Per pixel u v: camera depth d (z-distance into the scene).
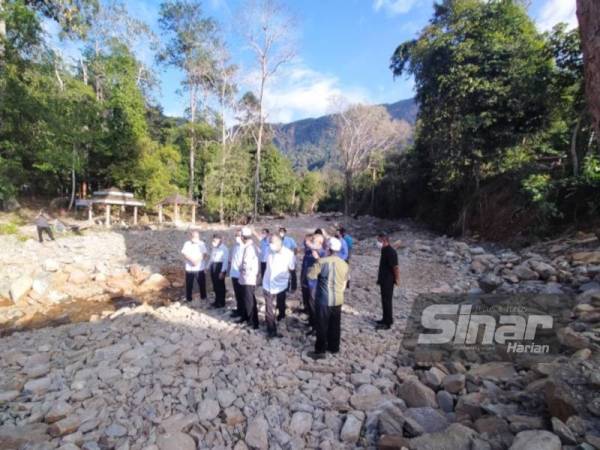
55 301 8.65
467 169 16.77
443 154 16.52
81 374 3.98
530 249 10.77
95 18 24.97
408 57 19.72
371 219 31.97
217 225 27.16
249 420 3.18
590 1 2.21
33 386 3.77
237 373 4.02
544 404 2.82
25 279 8.88
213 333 5.34
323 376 4.07
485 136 14.52
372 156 35.31
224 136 33.50
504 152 14.73
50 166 18.31
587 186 10.84
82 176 26.02
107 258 12.64
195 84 34.50
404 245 14.41
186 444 2.82
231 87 33.66
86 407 3.35
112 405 3.39
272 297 5.21
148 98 34.84
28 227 16.84
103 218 23.28
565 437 2.21
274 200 37.88
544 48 12.45
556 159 14.02
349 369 4.25
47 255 12.02
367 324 5.97
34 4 14.86
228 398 3.48
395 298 7.48
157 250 14.62
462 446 2.36
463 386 3.53
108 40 26.66
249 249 5.70
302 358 4.52
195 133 34.47
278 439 2.94
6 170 15.60
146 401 3.44
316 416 3.28
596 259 7.80
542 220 11.78
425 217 23.81
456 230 16.50
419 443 2.44
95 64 26.62
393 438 2.63
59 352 4.85
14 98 14.65
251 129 34.88
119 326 5.79
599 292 5.44
